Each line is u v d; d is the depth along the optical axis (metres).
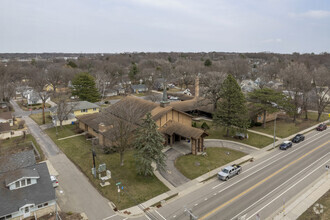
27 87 99.12
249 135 47.84
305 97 61.25
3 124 49.59
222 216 23.12
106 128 39.72
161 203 25.66
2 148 41.06
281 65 141.38
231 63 152.62
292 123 56.47
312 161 35.66
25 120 61.09
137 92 108.44
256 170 33.12
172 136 41.72
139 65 171.62
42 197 24.20
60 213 23.91
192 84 113.00
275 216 23.08
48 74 102.56
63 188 28.92
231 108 44.53
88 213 24.09
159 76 132.38
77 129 52.44
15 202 22.95
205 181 30.41
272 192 27.39
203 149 39.47
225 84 44.66
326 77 60.25
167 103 43.72
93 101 77.69
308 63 144.50
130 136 36.34
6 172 26.06
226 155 38.22
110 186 29.02
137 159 31.45
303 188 28.17
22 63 178.12
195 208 24.58
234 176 31.59
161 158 30.44
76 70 118.00
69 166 35.00
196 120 57.78
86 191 28.27
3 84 78.00
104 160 36.44
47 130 52.56
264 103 51.22
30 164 31.16
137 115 37.00
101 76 99.69
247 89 89.25
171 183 29.91
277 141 44.53
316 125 55.06
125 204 25.48
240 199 26.06
